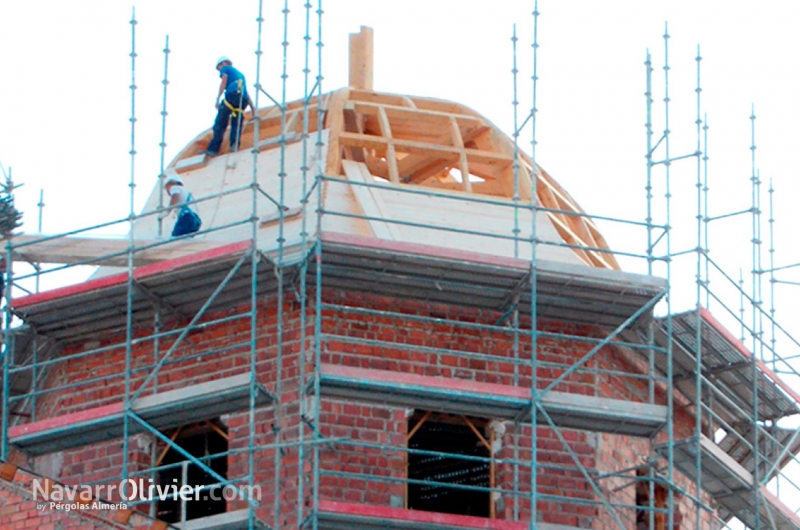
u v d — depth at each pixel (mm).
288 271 40938
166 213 44594
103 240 42375
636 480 41750
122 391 42281
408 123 47219
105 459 41750
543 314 42562
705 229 45656
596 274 41562
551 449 41688
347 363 41000
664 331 43281
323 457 40094
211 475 41094
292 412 40406
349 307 41031
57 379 43156
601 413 40906
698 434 41938
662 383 44188
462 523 39000
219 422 41500
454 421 41750
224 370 41438
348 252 40406
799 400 45188
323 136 45281
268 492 40062
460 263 40812
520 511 41062
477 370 41750
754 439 44156
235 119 46312
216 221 43812
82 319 42500
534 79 43188
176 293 41719
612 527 41844
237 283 41219
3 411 42094
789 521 45406
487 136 47438
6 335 41906
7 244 42375
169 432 41906
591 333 42906
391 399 40312
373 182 44188
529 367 42125
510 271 41125
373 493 40219
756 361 43906
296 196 43750
